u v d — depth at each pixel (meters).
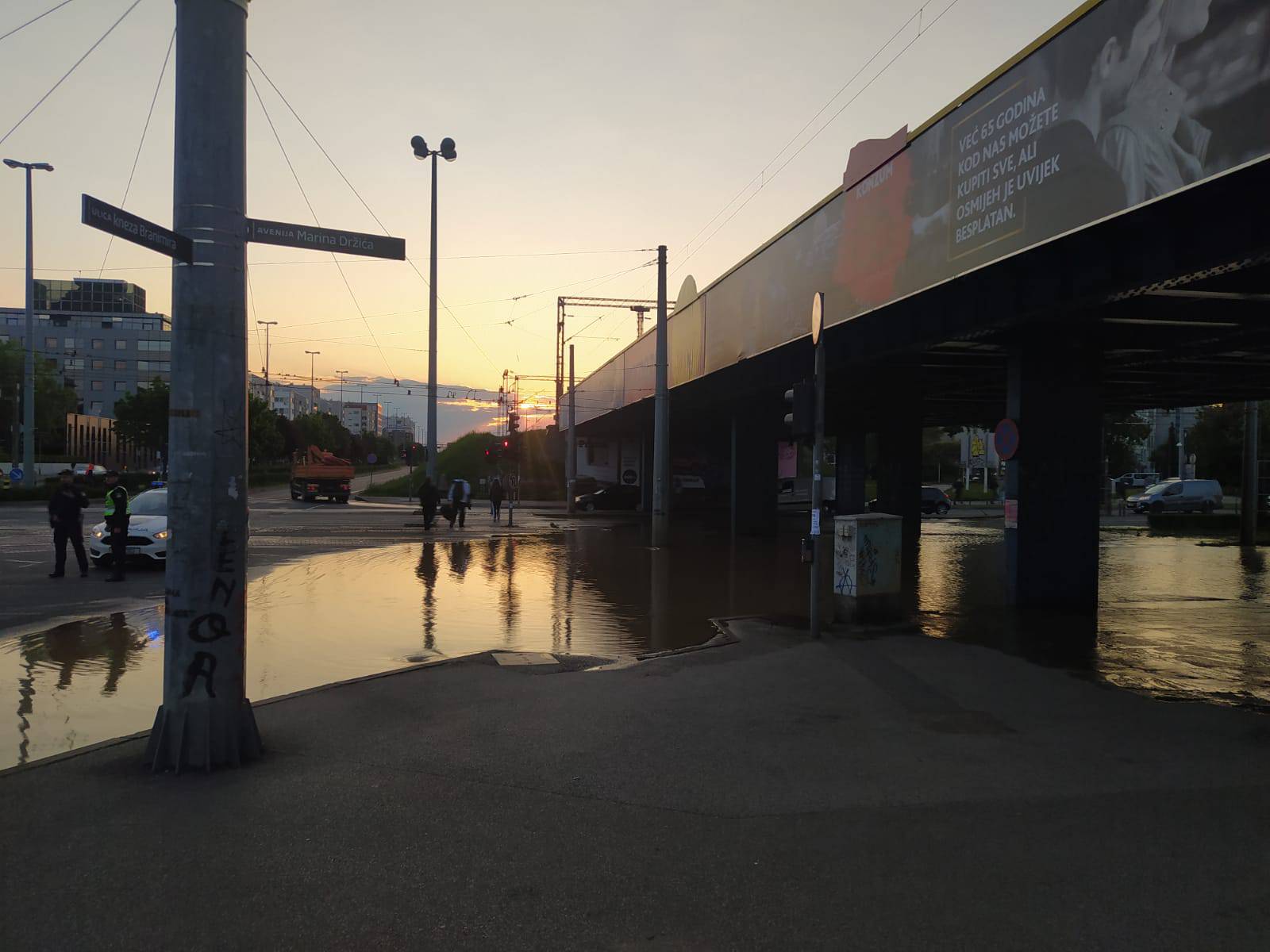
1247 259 8.04
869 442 72.94
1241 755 5.66
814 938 3.33
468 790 4.93
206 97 5.39
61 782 5.00
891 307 14.52
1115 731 6.21
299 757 5.50
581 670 8.39
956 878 3.85
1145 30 7.94
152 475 56.88
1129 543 27.06
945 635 10.09
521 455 57.03
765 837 4.31
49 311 117.94
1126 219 8.67
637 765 5.42
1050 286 10.49
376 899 3.62
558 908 3.56
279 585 15.09
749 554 22.22
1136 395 23.45
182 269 5.37
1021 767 5.41
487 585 15.35
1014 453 12.31
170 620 5.25
